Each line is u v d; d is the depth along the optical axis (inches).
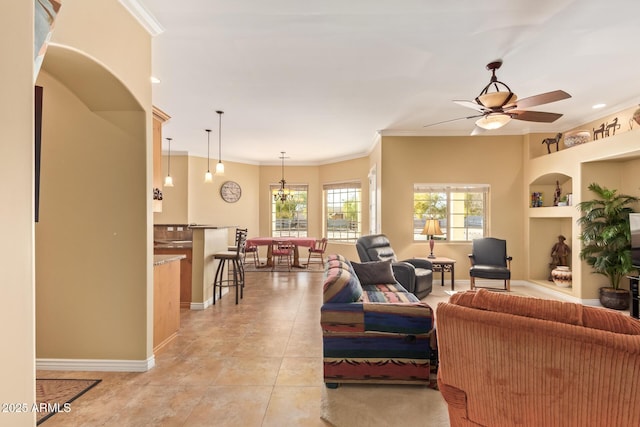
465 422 51.1
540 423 44.2
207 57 117.5
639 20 94.7
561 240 208.1
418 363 87.7
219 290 186.1
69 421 72.9
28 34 35.3
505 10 90.3
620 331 40.8
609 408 39.5
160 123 132.8
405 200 221.1
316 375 94.9
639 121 144.0
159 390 86.1
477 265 204.1
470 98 157.5
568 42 107.3
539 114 125.9
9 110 33.3
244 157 316.5
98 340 97.1
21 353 34.4
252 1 86.4
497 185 218.8
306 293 196.9
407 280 164.1
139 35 93.5
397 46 109.8
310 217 336.2
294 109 175.8
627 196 162.4
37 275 97.2
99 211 96.7
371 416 75.0
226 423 72.5
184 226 202.7
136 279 96.7
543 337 42.4
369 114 184.4
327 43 108.0
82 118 96.7
